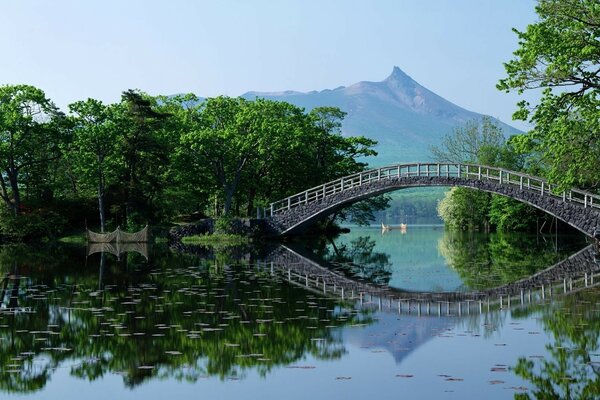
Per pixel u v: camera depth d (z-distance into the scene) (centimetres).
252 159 5625
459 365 1356
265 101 6106
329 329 1708
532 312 1927
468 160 7512
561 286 2480
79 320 1831
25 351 1494
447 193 8281
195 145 5225
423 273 3062
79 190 6606
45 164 6003
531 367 1333
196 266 3291
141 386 1246
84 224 5991
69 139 5703
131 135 5625
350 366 1359
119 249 4538
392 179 4894
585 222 4141
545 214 6581
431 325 1762
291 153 5681
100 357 1439
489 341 1559
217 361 1402
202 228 5469
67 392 1216
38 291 2395
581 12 2838
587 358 1393
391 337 1619
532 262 3478
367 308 2039
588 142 2902
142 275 2892
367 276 2947
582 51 2697
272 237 5344
